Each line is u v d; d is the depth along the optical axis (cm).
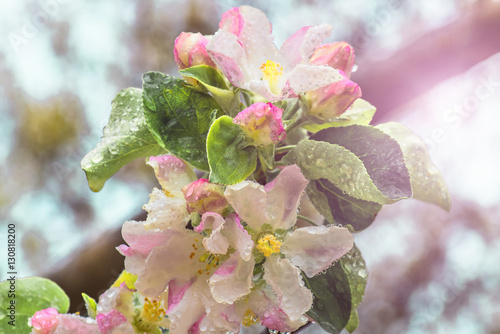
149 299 33
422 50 40
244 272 30
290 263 30
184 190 30
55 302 37
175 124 31
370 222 31
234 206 30
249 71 31
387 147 30
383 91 40
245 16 31
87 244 40
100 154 33
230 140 30
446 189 33
